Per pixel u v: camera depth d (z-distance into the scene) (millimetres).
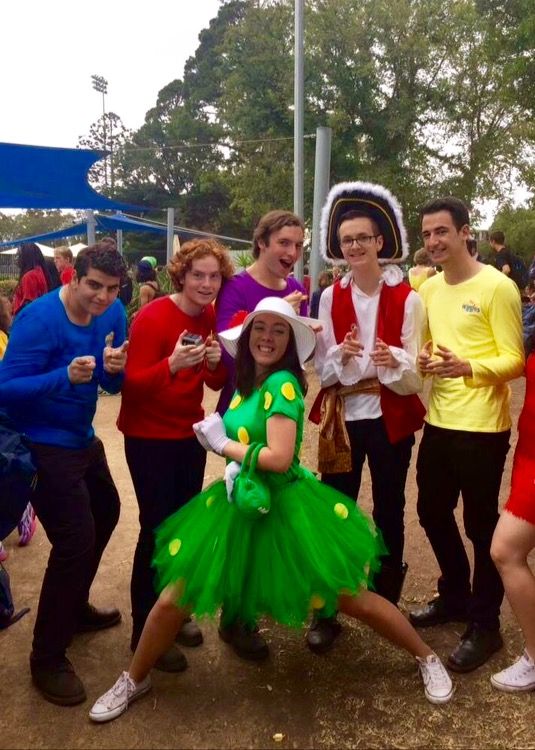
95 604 3650
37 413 2785
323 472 3225
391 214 3123
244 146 26656
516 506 2754
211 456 6234
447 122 25828
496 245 10273
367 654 3203
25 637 3342
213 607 2510
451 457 3086
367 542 2705
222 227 45031
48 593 2809
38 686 2875
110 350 2756
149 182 50125
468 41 24625
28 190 6711
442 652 3191
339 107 24641
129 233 47312
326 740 2637
